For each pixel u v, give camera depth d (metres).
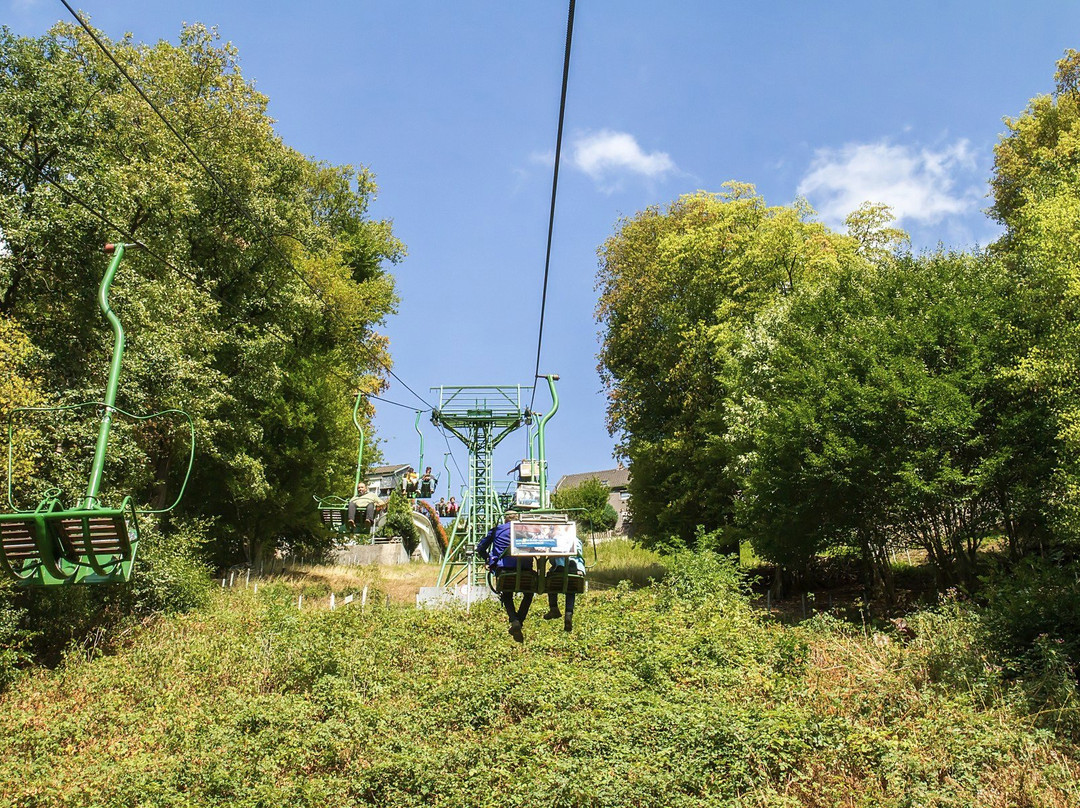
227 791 9.92
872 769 9.55
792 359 23.06
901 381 19.52
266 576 36.97
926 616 15.60
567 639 16.73
